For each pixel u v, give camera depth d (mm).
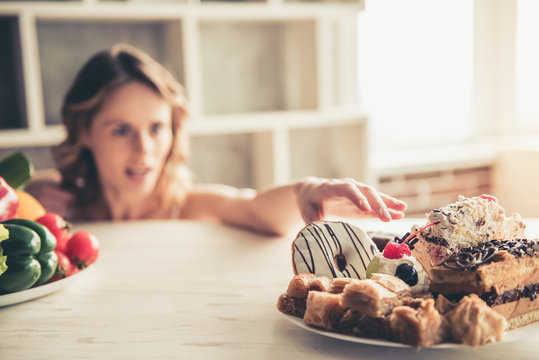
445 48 2580
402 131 2605
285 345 644
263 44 2338
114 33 2082
